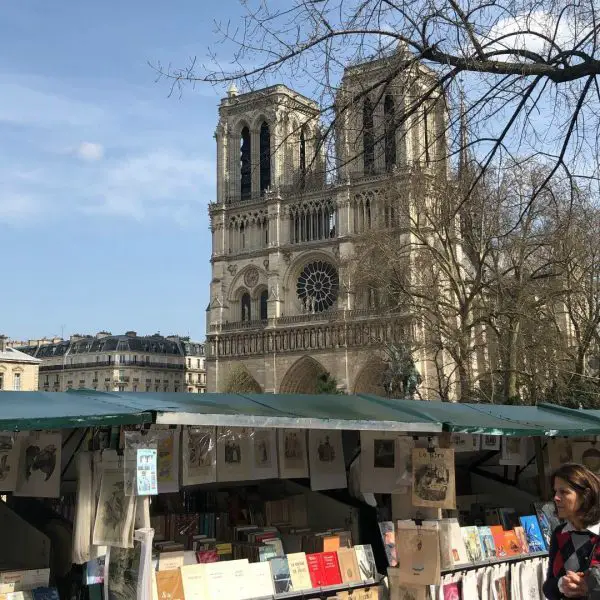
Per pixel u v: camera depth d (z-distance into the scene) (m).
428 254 48.59
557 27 13.83
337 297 104.00
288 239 112.19
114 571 10.08
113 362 172.38
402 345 56.72
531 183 29.59
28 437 11.11
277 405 11.64
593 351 49.19
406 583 12.64
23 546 11.39
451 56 14.03
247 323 113.81
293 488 15.01
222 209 118.62
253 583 11.39
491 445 17.53
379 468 13.97
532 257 46.59
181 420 9.35
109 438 10.62
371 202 102.94
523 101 14.09
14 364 141.25
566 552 7.90
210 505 14.59
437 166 21.72
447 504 12.89
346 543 13.61
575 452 17.22
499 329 49.62
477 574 13.97
